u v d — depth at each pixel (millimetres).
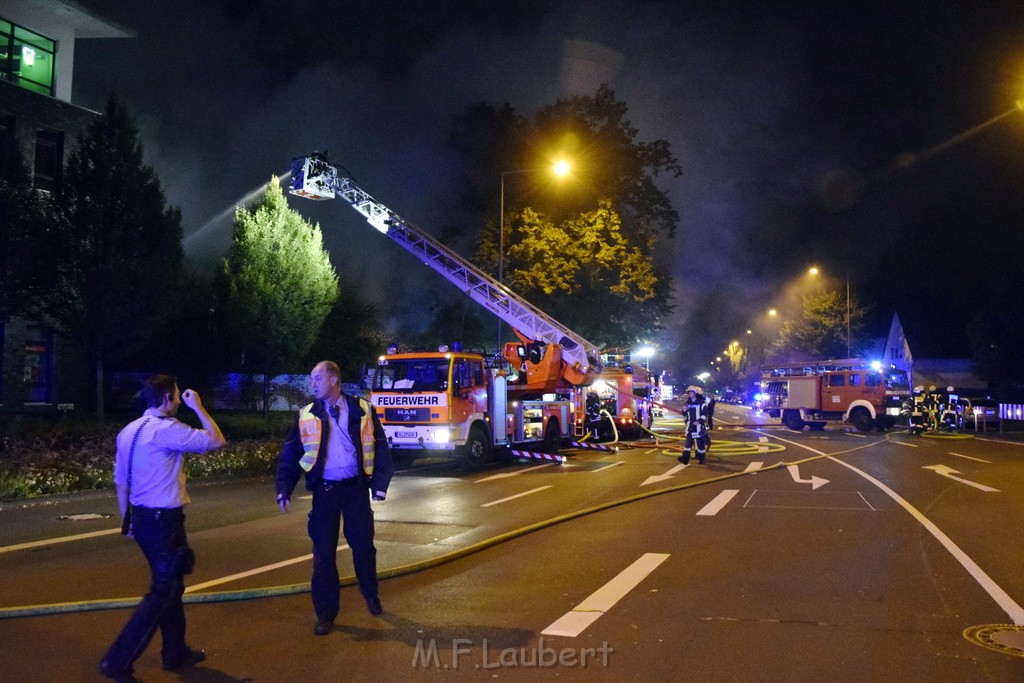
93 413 26375
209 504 12773
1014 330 47188
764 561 8211
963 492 13445
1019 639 5676
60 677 5035
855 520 10695
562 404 22297
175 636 5156
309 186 23344
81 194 19938
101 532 10211
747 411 65438
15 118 25984
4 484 13062
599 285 34594
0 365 25062
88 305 19547
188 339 32125
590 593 6973
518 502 12664
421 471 18047
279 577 7621
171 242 21156
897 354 71438
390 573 7582
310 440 5988
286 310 26922
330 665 5219
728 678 4945
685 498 12891
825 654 5371
